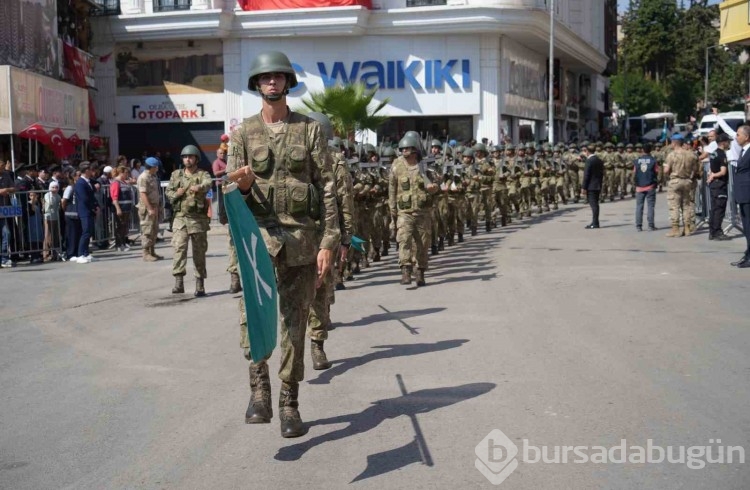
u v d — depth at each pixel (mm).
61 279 14555
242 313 5641
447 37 33406
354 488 4879
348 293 12016
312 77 33844
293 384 5719
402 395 6723
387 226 16391
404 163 12367
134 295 12508
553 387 6734
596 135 53094
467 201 19922
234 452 5562
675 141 17906
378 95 33750
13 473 5324
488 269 13828
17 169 18234
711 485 4793
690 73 78438
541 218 24859
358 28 32688
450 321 9586
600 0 52594
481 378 7094
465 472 5062
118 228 19562
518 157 24438
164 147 35094
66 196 17375
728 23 23953
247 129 5625
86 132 24172
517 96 36625
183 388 7191
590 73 52656
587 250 16078
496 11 32312
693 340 8234
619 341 8266
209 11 32594
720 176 16781
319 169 5617
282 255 5547
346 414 6297
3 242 16641
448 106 33656
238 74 34094
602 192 31516
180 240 12234
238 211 5016
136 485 5039
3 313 11250
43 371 7977
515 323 9297
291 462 5340
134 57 34625
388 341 8703
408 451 5457
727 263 13656
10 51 20781
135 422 6289
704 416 5941
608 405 6230
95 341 9305
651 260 14297
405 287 12344
